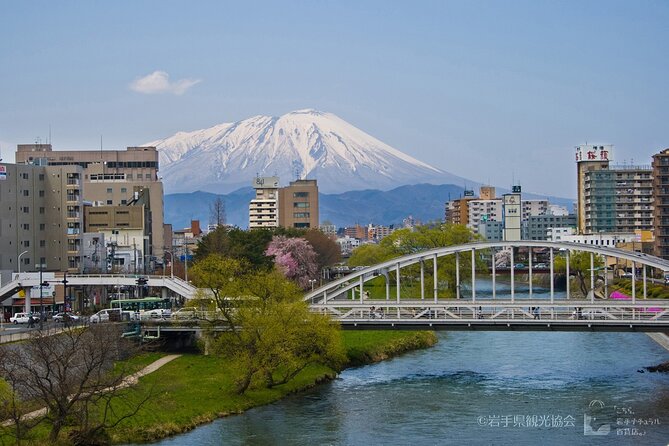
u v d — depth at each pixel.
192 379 114.50
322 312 132.75
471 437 91.31
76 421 86.19
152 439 90.56
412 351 153.62
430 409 104.31
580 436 91.25
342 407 105.81
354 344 147.50
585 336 173.38
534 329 125.38
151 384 107.06
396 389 116.88
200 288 120.75
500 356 146.50
